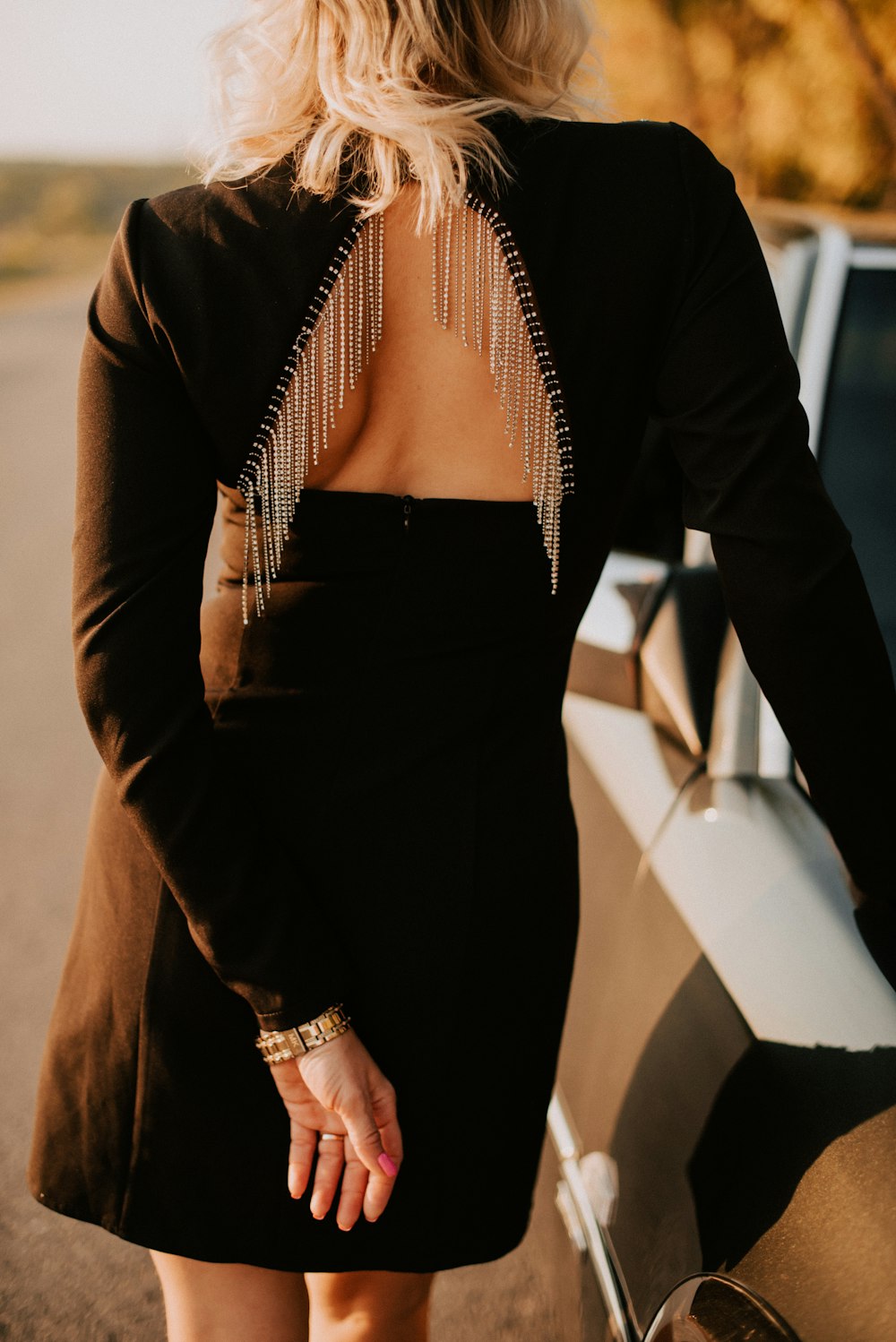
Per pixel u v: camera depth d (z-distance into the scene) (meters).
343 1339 1.20
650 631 1.53
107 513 0.89
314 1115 1.00
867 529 1.58
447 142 0.86
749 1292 0.91
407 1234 1.06
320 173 0.88
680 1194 1.07
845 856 1.06
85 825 3.32
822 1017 1.03
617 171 0.90
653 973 1.26
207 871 0.92
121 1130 1.06
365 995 1.01
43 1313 1.80
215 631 1.04
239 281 0.88
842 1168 0.91
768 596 0.92
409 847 0.99
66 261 31.19
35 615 5.27
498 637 0.98
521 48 0.92
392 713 0.98
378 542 0.94
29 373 12.63
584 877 1.53
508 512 0.94
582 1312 1.32
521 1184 1.12
